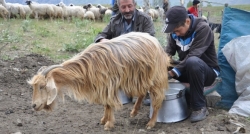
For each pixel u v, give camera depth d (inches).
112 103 151.0
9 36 378.3
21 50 333.1
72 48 345.7
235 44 185.8
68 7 656.4
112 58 147.1
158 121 173.8
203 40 168.1
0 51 305.0
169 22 163.9
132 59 149.8
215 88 192.7
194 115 170.9
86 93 149.6
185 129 163.8
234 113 180.5
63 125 172.7
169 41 187.2
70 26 545.6
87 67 146.3
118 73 148.3
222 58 196.2
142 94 159.9
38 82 135.9
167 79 165.0
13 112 186.9
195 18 171.8
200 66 164.4
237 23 194.7
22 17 600.1
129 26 199.5
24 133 161.6
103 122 172.2
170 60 178.7
